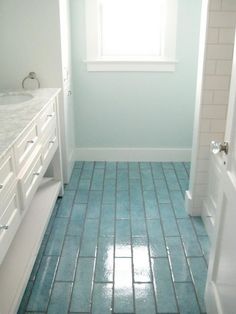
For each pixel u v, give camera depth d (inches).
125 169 127.7
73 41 118.3
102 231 89.2
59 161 101.8
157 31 120.7
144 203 103.3
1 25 96.3
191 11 114.7
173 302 66.8
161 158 134.1
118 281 71.9
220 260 58.1
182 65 121.3
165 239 85.9
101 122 130.1
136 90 125.2
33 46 98.7
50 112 89.1
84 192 109.8
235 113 50.7
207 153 88.6
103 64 120.5
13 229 58.0
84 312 64.5
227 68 80.7
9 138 56.7
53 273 74.1
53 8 94.7
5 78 102.0
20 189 60.9
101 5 117.2
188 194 97.4
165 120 129.7
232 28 77.8
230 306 51.2
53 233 88.2
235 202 49.1
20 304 66.0
